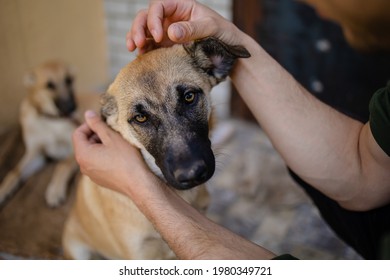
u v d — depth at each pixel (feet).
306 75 4.41
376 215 2.01
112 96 2.19
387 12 3.65
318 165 1.99
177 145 1.97
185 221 1.74
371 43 3.85
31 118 4.02
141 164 1.88
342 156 1.97
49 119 4.04
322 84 4.34
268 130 2.09
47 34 4.90
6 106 4.65
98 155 1.95
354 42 3.95
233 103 4.82
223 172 3.90
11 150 4.35
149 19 1.91
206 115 2.13
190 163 1.90
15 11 4.47
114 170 1.89
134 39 1.95
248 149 4.27
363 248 2.08
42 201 3.67
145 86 2.05
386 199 1.94
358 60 4.01
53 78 4.03
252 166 3.98
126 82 2.12
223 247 1.66
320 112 2.05
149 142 2.09
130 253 2.35
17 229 3.36
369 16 3.72
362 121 2.21
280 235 3.22
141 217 2.23
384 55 3.85
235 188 3.71
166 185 2.12
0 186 3.92
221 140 4.27
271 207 3.50
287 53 4.41
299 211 3.44
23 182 3.92
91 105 4.50
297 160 2.03
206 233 1.72
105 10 5.53
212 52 2.07
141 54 2.21
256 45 2.08
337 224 2.17
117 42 5.64
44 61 4.95
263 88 2.04
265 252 1.71
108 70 5.86
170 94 2.04
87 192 2.52
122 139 2.02
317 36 4.16
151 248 2.37
